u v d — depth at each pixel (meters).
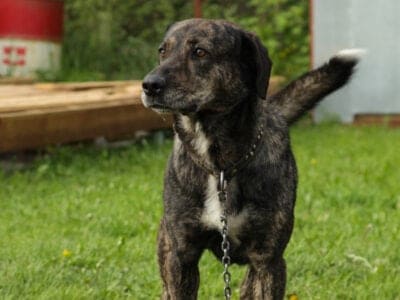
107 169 9.80
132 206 7.93
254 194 4.83
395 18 13.63
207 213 4.85
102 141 11.19
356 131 12.83
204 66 4.86
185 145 4.92
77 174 9.46
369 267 6.22
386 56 13.73
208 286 5.92
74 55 15.66
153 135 11.54
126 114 10.43
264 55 4.94
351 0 13.73
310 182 8.91
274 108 5.32
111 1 16.05
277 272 4.97
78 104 10.02
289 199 4.94
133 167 9.90
